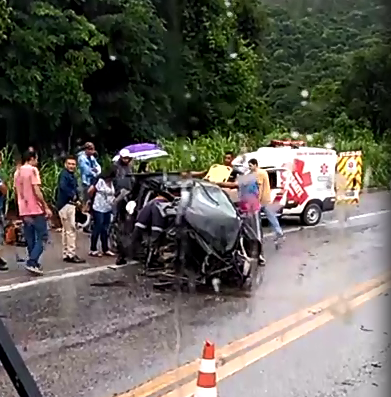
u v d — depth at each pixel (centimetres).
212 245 856
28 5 1680
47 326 680
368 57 2523
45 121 1773
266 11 2645
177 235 873
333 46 2589
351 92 2594
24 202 905
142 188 1000
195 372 556
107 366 567
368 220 1639
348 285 898
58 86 1702
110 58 1911
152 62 2097
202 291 852
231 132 2412
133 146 1245
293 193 1497
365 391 523
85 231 1278
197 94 2405
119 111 2056
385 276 958
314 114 2631
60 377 539
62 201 998
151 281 895
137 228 930
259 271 989
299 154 1516
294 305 789
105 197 1041
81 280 893
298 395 515
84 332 663
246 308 772
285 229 1468
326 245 1250
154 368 565
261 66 2677
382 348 626
